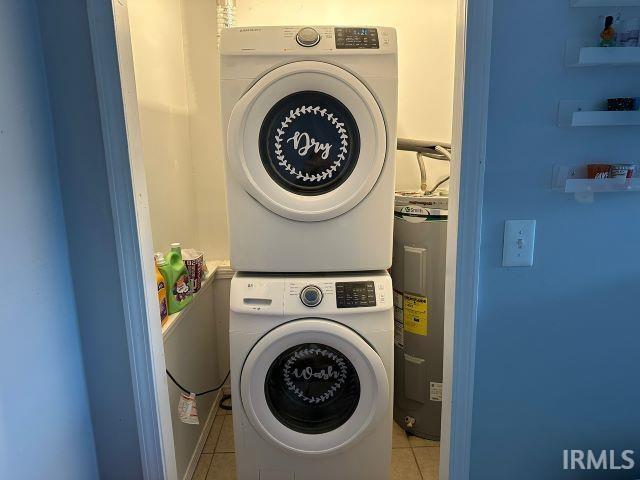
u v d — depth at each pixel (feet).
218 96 7.03
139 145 3.53
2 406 2.75
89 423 3.77
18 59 2.97
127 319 3.60
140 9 5.30
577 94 3.29
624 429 3.86
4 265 2.78
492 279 3.58
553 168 3.39
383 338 4.69
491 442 3.89
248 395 4.72
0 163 2.77
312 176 4.81
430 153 6.35
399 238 6.27
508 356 3.72
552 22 3.18
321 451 4.85
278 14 6.80
